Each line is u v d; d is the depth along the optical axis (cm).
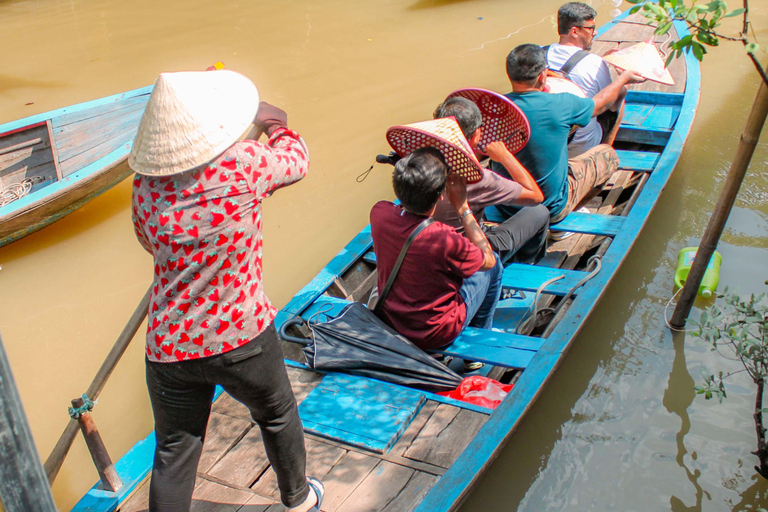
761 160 555
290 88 750
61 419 347
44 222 498
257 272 190
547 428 334
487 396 290
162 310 184
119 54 888
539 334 361
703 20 222
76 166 606
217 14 1052
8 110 732
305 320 345
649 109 554
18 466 91
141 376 380
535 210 365
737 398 346
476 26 945
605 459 320
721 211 328
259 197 183
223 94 180
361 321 311
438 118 310
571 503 300
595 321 397
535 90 364
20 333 409
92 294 446
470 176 291
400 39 906
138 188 180
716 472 310
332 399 290
